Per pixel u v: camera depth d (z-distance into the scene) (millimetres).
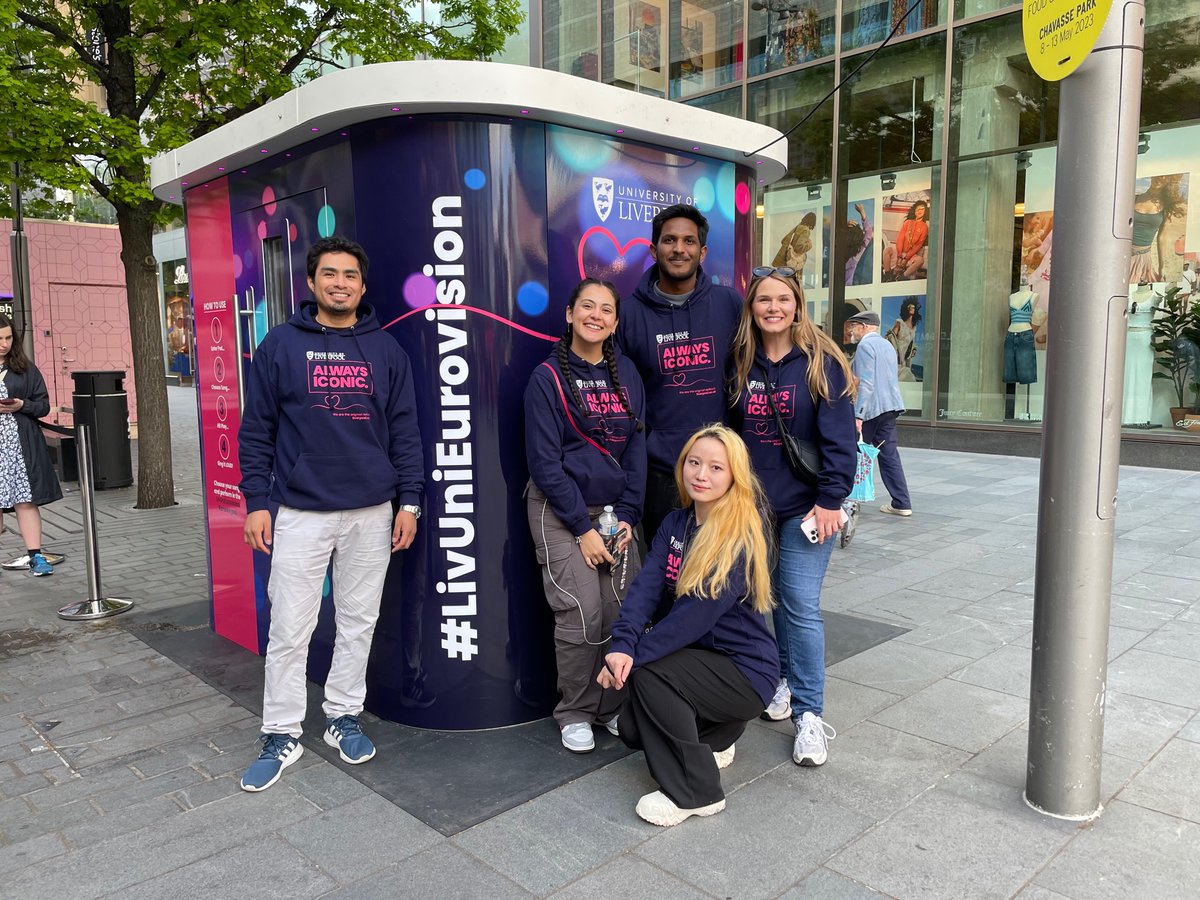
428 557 3270
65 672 4074
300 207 3609
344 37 8188
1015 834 2545
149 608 5152
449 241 3131
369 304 3150
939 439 11500
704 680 2689
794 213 13055
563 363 3016
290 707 3041
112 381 9625
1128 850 2455
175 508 8391
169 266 31328
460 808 2742
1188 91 9625
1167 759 2988
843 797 2779
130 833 2637
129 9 7398
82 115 6547
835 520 2938
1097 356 2398
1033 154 10758
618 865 2420
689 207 3176
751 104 13117
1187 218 9742
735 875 2363
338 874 2400
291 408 2969
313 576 3012
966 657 4023
